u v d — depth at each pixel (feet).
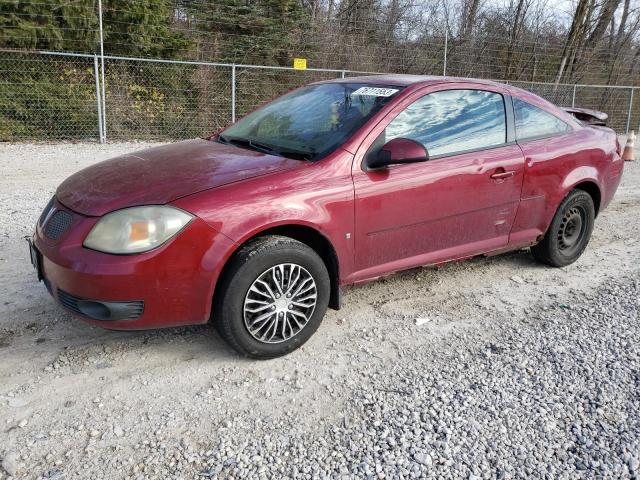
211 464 7.98
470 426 8.96
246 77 45.21
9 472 7.65
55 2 38.27
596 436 8.81
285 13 53.11
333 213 10.77
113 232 9.24
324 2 64.54
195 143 13.37
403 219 11.85
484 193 13.05
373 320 12.55
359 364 10.75
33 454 8.03
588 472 8.07
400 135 11.88
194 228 9.46
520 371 10.57
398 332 12.04
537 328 12.33
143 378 9.99
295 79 47.83
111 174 10.96
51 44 38.52
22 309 12.16
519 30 70.49
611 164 16.25
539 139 14.43
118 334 11.40
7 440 8.27
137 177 10.53
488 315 12.95
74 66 39.73
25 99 37.24
